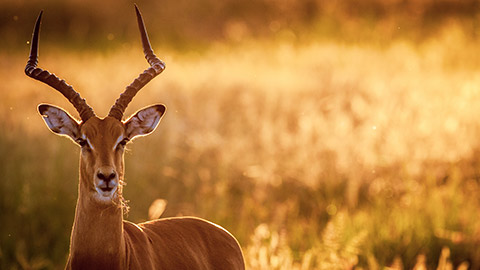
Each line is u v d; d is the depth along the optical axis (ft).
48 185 77.46
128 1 213.66
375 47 159.02
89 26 193.98
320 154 84.28
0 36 184.75
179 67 135.54
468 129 89.61
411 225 71.10
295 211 76.89
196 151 87.30
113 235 38.14
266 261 54.44
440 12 190.19
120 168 38.73
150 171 84.23
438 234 68.74
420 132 85.87
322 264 60.08
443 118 92.27
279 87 115.85
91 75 124.67
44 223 72.84
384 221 72.43
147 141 91.81
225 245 45.73
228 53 159.12
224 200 76.02
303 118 93.40
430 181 79.87
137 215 75.92
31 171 80.38
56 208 74.95
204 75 122.52
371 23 182.60
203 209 75.10
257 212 75.51
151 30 189.88
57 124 39.32
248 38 178.19
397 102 96.12
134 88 41.93
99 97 106.83
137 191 80.18
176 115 99.35
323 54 145.59
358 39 170.50
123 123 40.60
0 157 82.89
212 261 44.52
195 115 98.02
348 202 77.92
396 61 135.03
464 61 140.26
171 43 177.78
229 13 203.82
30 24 196.13
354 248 62.59
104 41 178.29
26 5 205.77
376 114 91.15
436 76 120.98
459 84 111.24
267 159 85.10
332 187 80.18
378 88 99.60
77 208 38.93
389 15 188.03
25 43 180.14
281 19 197.06
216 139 89.10
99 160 37.32
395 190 79.15
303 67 134.21
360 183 80.48
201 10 204.23
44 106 39.22
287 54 148.87
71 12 202.49
